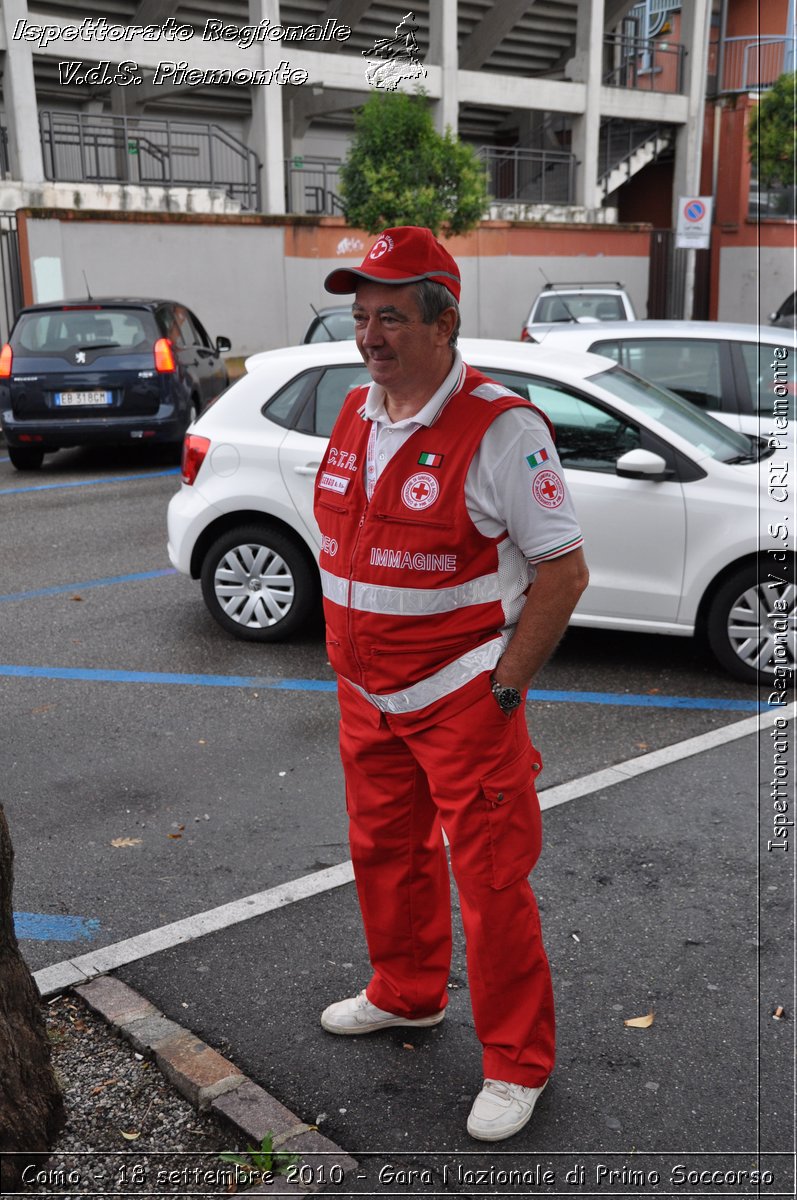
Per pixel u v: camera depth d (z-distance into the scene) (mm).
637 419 5555
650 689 5602
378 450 2506
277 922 3510
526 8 24828
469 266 22828
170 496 10125
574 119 25469
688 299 22891
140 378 10719
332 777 4586
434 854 2861
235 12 21938
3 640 6293
